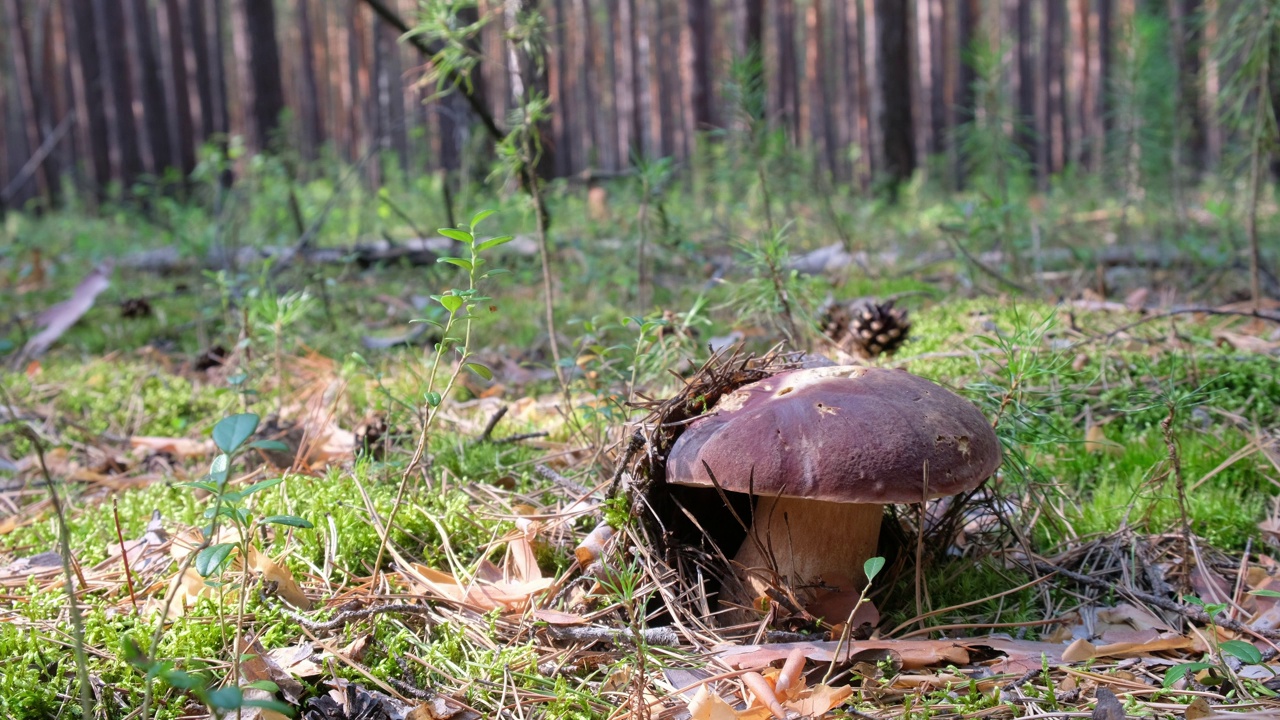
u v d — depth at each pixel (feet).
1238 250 3.50
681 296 3.09
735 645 1.47
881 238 4.62
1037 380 2.15
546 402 2.43
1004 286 3.16
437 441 2.03
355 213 5.59
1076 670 1.41
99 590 1.59
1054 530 1.78
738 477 1.41
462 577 1.63
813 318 2.44
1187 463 1.90
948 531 1.65
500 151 2.18
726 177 4.07
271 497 1.75
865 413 1.43
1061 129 13.70
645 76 16.81
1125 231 4.02
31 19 13.33
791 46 13.94
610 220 4.22
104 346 3.29
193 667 1.38
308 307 2.52
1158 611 1.58
